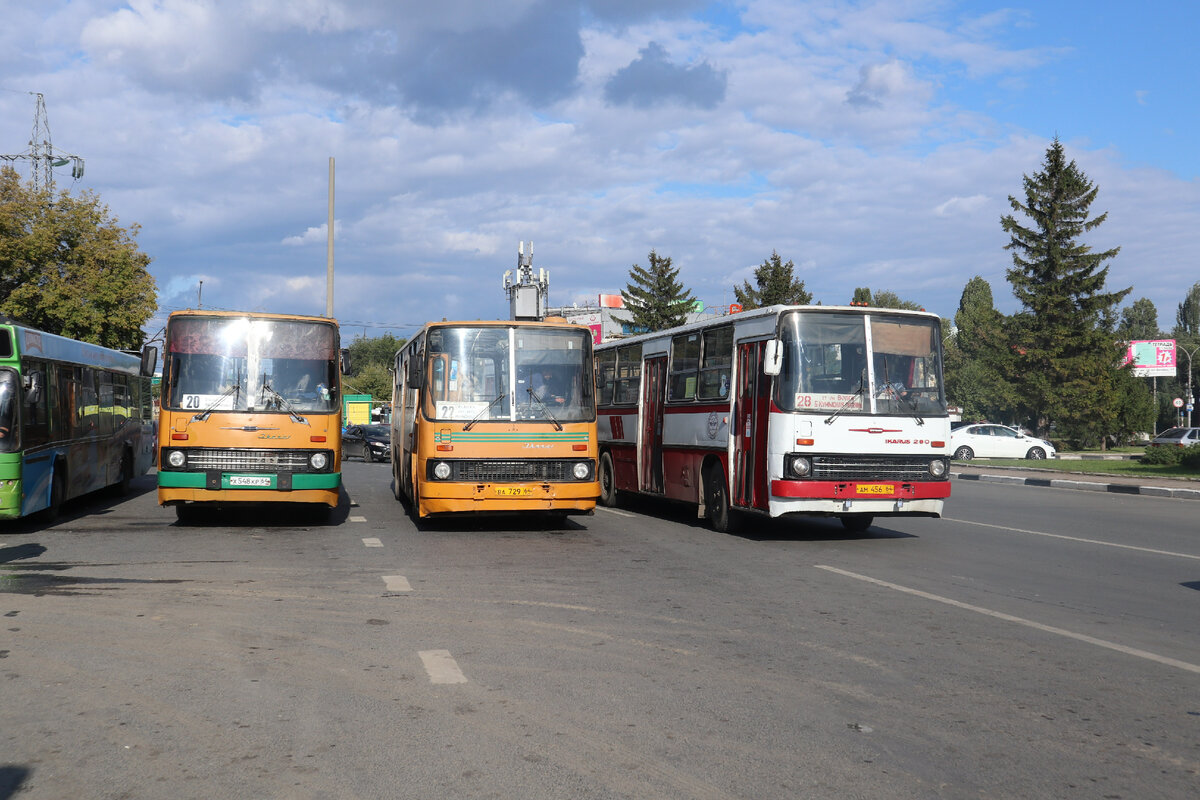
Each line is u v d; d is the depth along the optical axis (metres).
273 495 14.02
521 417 13.53
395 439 20.39
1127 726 5.21
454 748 4.82
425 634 7.27
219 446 13.91
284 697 5.66
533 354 13.77
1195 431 42.81
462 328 13.68
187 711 5.40
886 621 7.82
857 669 6.33
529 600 8.63
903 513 12.91
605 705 5.52
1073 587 9.52
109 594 8.87
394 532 13.96
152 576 9.90
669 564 10.91
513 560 11.15
